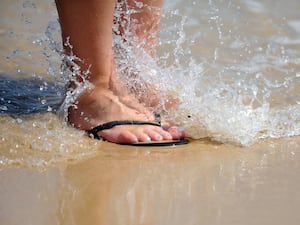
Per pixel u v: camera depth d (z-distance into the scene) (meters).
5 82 3.37
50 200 2.11
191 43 3.97
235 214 2.00
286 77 3.55
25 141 2.63
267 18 4.50
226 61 3.73
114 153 2.61
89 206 2.07
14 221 1.95
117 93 2.91
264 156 2.59
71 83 2.88
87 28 2.73
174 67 3.54
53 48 3.12
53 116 2.92
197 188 2.23
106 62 2.82
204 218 1.97
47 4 4.64
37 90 3.29
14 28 4.17
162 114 2.97
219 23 4.35
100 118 2.83
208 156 2.59
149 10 3.07
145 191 2.20
